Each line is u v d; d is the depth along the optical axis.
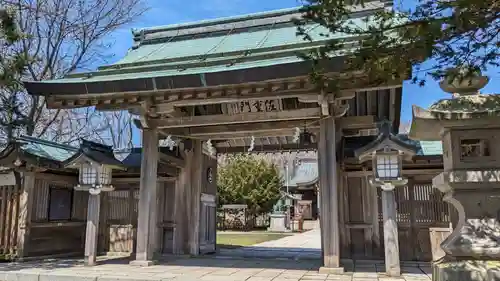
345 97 7.20
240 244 14.58
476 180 3.70
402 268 7.90
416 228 8.88
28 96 15.12
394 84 6.71
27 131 14.34
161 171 9.89
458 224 3.86
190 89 7.65
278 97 7.68
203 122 8.59
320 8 3.58
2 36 7.72
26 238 8.99
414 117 3.97
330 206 7.56
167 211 10.58
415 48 3.39
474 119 3.81
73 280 6.82
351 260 8.81
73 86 7.85
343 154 8.95
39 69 15.48
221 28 10.23
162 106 8.45
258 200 26.55
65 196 10.20
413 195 9.01
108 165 8.50
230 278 6.68
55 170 9.77
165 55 9.43
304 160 39.62
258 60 7.52
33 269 7.65
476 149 3.90
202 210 10.67
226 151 11.84
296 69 6.70
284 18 9.78
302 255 10.49
